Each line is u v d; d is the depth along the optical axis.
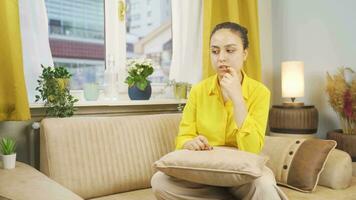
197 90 1.66
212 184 1.26
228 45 1.46
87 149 1.68
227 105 1.56
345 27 2.40
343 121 2.21
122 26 2.31
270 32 2.93
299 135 2.33
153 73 2.37
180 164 1.25
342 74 2.26
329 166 1.76
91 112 2.03
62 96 1.79
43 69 1.81
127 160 1.78
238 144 1.44
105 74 2.20
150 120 1.96
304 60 2.68
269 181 1.18
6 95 1.61
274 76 2.92
